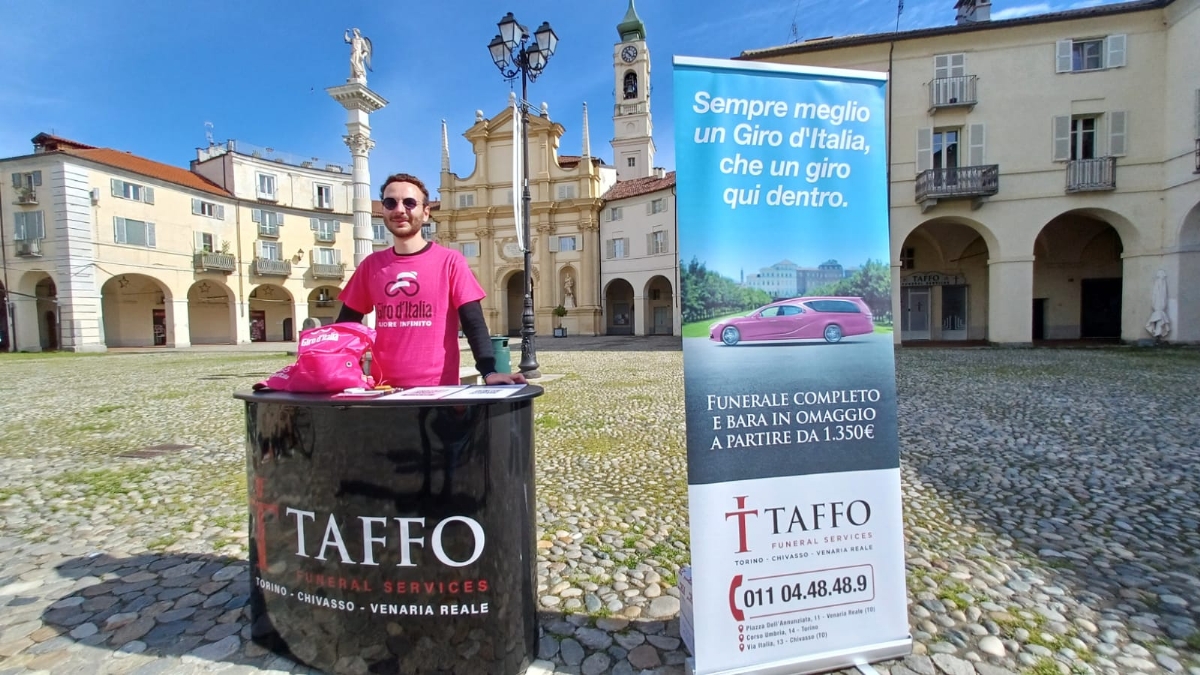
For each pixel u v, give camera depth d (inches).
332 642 84.7
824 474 90.0
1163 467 190.1
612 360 673.6
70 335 1120.2
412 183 102.6
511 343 1093.8
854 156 91.5
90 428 293.0
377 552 81.7
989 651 92.1
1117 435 235.9
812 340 89.0
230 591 115.0
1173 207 675.4
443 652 82.6
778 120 87.7
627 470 203.8
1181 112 665.0
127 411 346.3
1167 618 100.7
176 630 99.6
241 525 154.3
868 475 92.0
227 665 88.8
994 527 144.0
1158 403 307.3
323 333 88.8
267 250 1567.4
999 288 746.2
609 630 100.4
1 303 1184.8
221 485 191.9
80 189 1124.5
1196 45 643.5
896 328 811.4
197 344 1491.1
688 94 84.3
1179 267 670.5
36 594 114.0
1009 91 732.7
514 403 86.6
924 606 106.6
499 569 84.4
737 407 86.0
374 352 101.7
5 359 899.4
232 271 1443.2
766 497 87.3
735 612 85.7
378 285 103.0
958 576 118.0
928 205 743.1
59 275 1117.7
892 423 93.3
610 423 287.0
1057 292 866.1
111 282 1400.1
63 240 1109.7
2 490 187.0
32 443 257.9
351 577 82.8
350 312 108.1
